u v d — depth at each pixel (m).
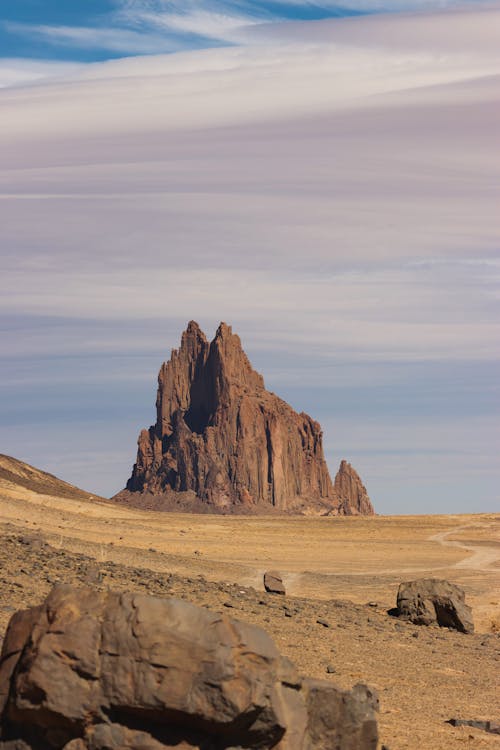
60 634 15.95
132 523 107.88
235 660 15.95
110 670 15.73
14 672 16.38
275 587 51.34
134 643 15.78
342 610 48.34
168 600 16.22
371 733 17.56
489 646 42.88
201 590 45.16
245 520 140.12
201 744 15.82
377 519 151.38
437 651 39.22
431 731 24.42
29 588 37.09
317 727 17.22
